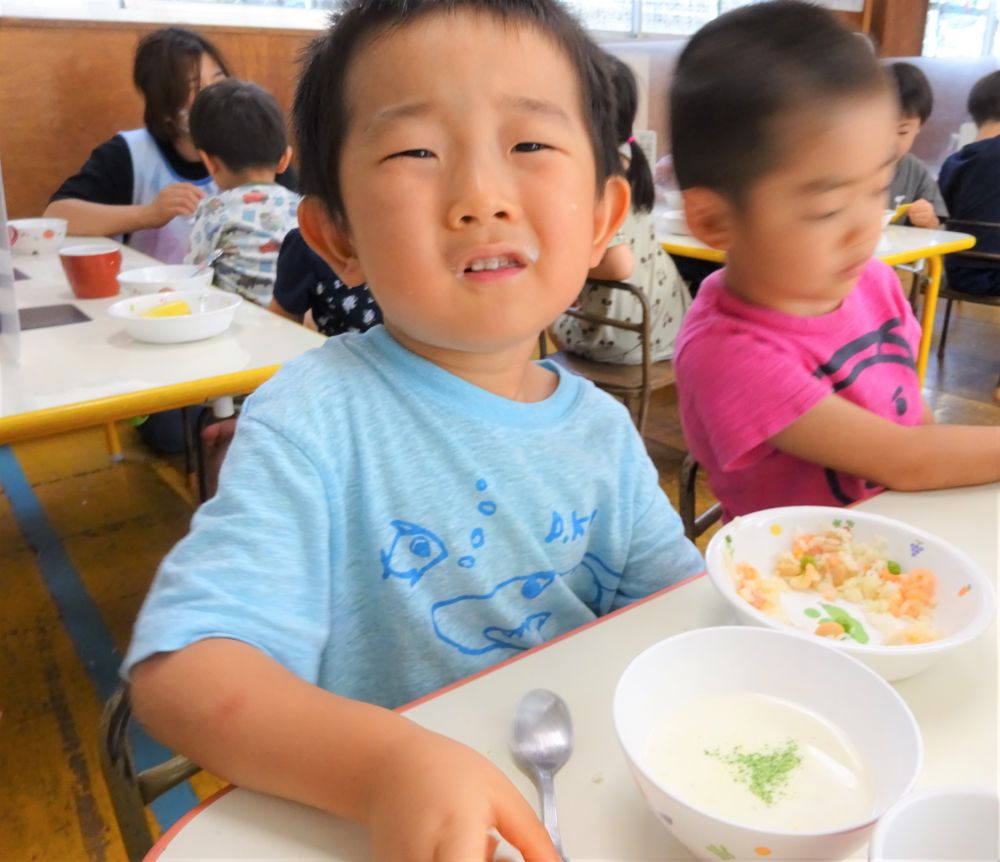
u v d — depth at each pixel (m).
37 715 1.64
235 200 2.27
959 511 0.87
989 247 3.32
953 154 3.62
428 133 0.60
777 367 0.99
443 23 0.60
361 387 0.71
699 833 0.40
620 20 4.46
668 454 2.81
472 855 0.39
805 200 0.89
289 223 2.31
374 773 0.44
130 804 0.69
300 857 0.44
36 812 1.40
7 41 3.03
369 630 0.73
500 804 0.42
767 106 0.86
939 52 5.86
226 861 0.44
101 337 1.42
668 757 0.47
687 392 1.10
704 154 0.94
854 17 5.46
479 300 0.62
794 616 0.68
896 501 0.89
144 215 2.62
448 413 0.73
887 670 0.55
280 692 0.50
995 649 0.62
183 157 2.94
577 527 0.78
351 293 2.13
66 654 1.83
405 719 0.48
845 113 0.85
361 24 0.63
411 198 0.60
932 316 2.79
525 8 0.64
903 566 0.72
